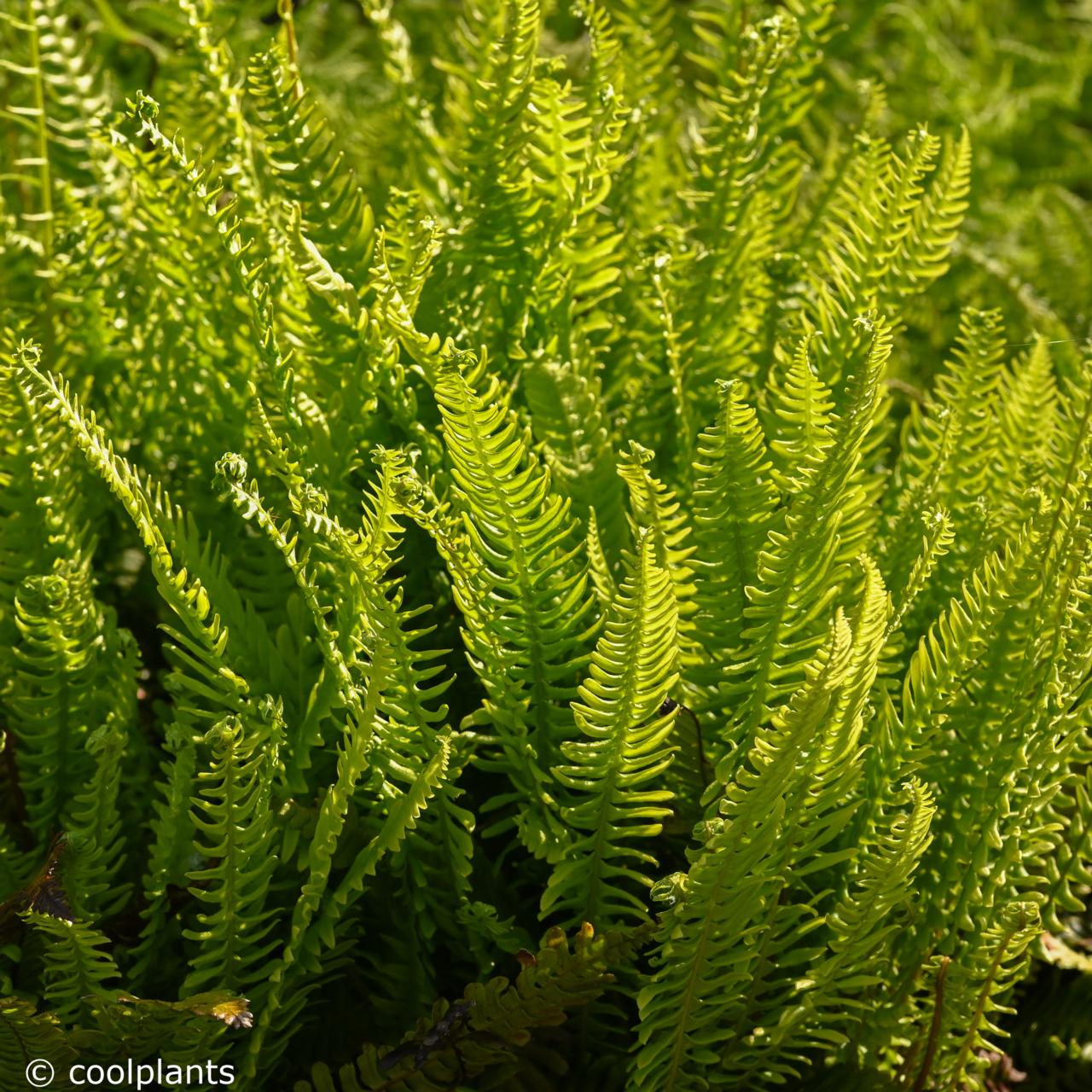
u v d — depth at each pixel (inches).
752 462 44.8
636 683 44.1
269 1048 46.1
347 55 72.2
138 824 47.9
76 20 64.7
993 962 46.2
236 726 43.9
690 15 51.8
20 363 45.3
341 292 47.1
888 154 50.5
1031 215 73.7
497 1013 44.6
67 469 48.0
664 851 46.9
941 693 45.7
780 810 44.0
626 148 51.9
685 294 49.7
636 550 44.6
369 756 45.6
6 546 47.6
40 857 47.4
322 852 44.8
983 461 49.5
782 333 50.5
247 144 49.9
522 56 47.7
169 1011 44.3
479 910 45.6
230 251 45.9
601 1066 46.8
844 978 45.9
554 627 45.8
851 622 45.7
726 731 45.8
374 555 44.8
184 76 56.4
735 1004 45.8
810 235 52.5
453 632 48.0
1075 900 48.1
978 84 83.8
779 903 46.2
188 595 44.8
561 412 47.7
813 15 50.3
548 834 45.7
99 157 52.7
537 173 49.3
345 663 45.7
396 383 47.1
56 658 46.7
